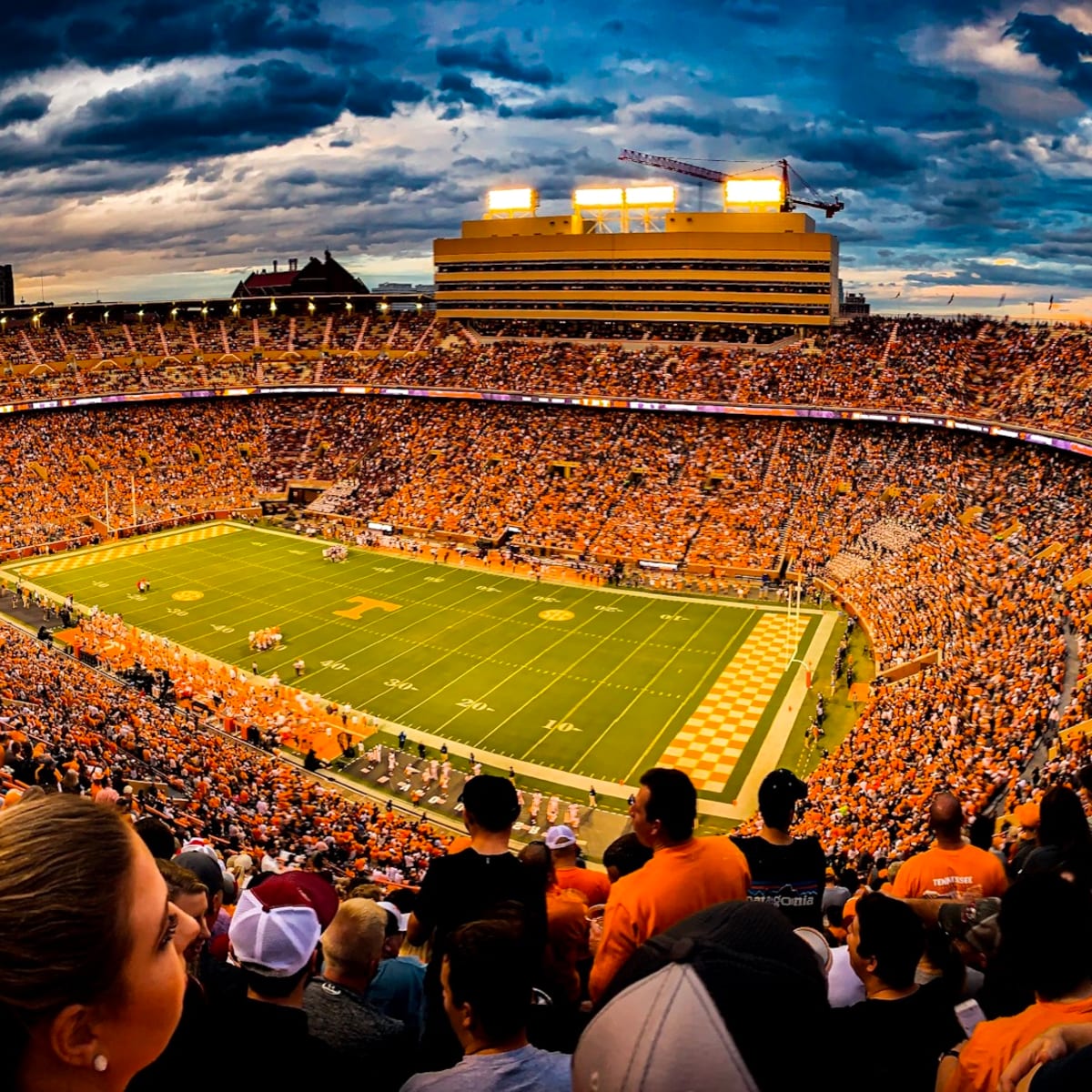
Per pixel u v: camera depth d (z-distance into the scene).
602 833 40.19
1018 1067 4.19
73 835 2.54
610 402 94.31
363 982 6.62
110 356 110.88
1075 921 4.66
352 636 63.16
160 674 52.69
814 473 82.94
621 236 104.56
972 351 84.50
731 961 2.84
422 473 97.06
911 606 60.97
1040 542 58.84
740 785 44.12
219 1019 4.45
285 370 112.12
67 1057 2.47
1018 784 30.55
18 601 69.56
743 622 65.88
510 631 64.38
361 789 43.88
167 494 96.88
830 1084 2.74
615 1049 2.71
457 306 115.00
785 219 99.81
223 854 24.53
